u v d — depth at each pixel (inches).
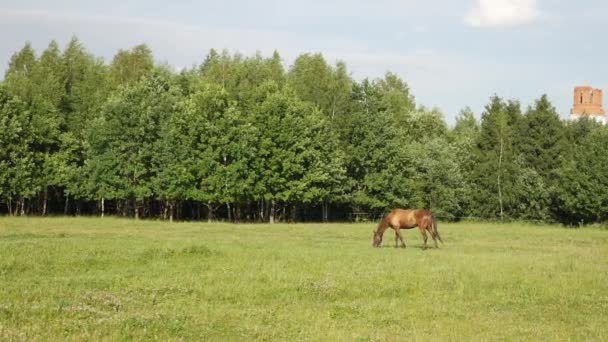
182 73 3142.2
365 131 2859.3
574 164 2687.0
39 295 623.8
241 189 2471.7
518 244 1505.9
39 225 1675.7
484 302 713.0
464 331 562.6
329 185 2773.1
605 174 2591.0
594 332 567.5
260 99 2755.9
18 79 2694.4
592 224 2669.8
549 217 2903.5
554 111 3063.5
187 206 2984.7
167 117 2549.2
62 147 2603.3
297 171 2591.0
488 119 3120.1
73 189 2522.1
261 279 787.4
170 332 501.4
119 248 1012.5
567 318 632.4
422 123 3533.5
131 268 843.4
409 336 534.3
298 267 904.9
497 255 1162.6
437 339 522.9
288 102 2625.5
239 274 813.2
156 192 2464.3
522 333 562.3
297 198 2625.5
